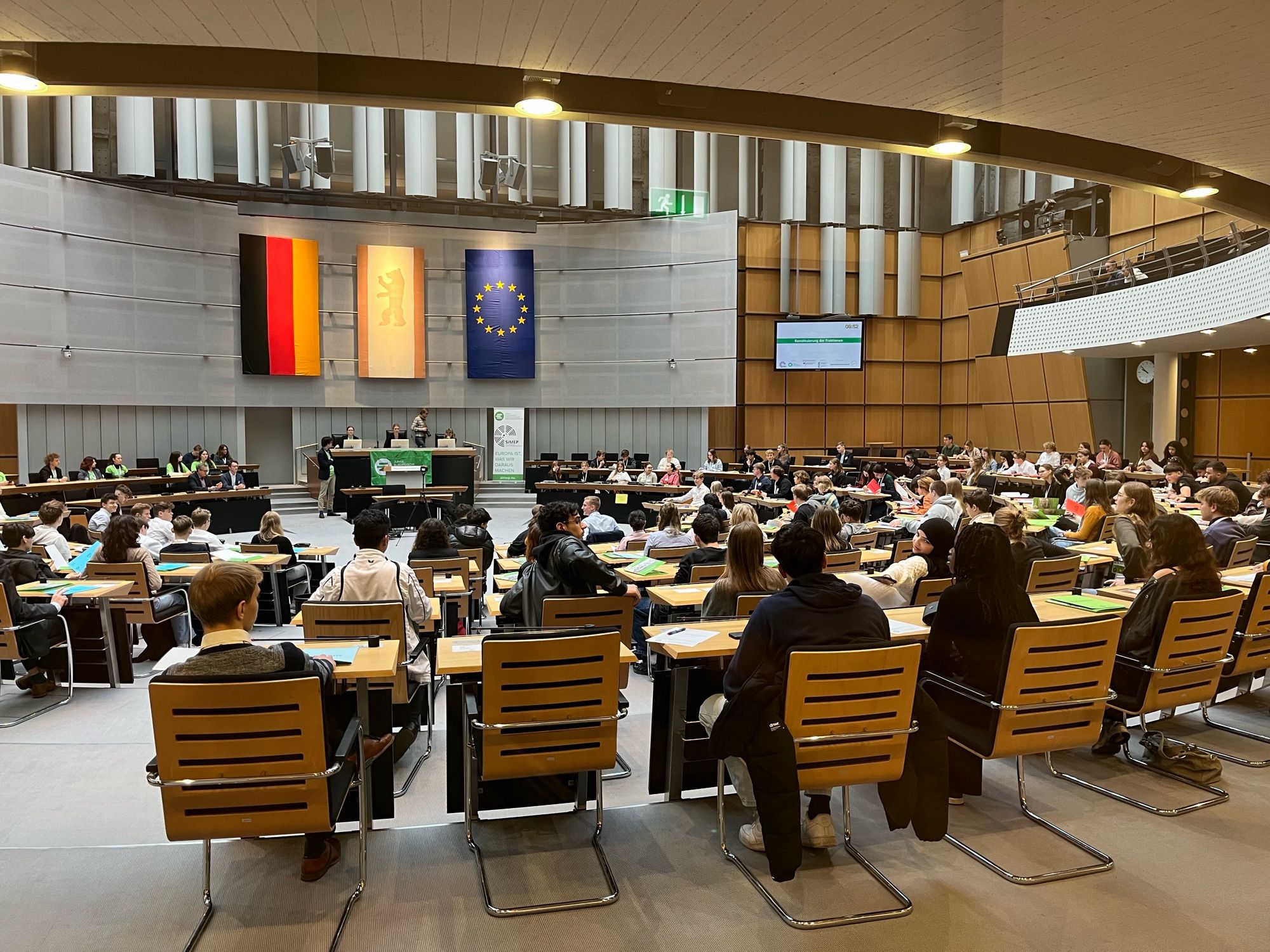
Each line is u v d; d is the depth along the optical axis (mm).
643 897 2803
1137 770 3859
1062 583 5312
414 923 2641
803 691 2686
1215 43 2965
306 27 2865
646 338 19312
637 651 6230
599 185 19141
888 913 2680
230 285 17281
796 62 3123
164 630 6543
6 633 4957
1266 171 4570
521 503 18375
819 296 20500
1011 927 2623
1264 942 2529
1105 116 3754
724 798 3615
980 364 18875
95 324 15875
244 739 2451
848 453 19297
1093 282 14570
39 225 15172
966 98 3547
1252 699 4891
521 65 3180
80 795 3850
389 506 15898
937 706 3256
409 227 18125
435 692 5559
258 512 15203
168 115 16469
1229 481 9922
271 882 2896
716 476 16562
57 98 15594
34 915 2684
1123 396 16688
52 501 7254
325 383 17969
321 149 16922
